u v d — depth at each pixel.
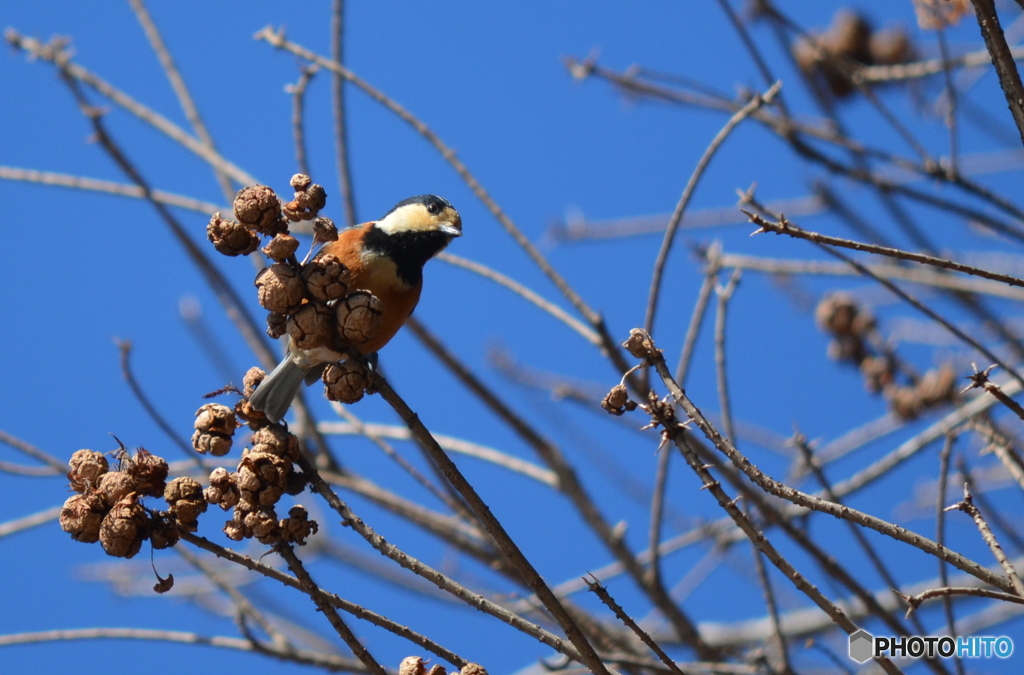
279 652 7.27
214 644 7.33
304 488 5.17
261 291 5.22
